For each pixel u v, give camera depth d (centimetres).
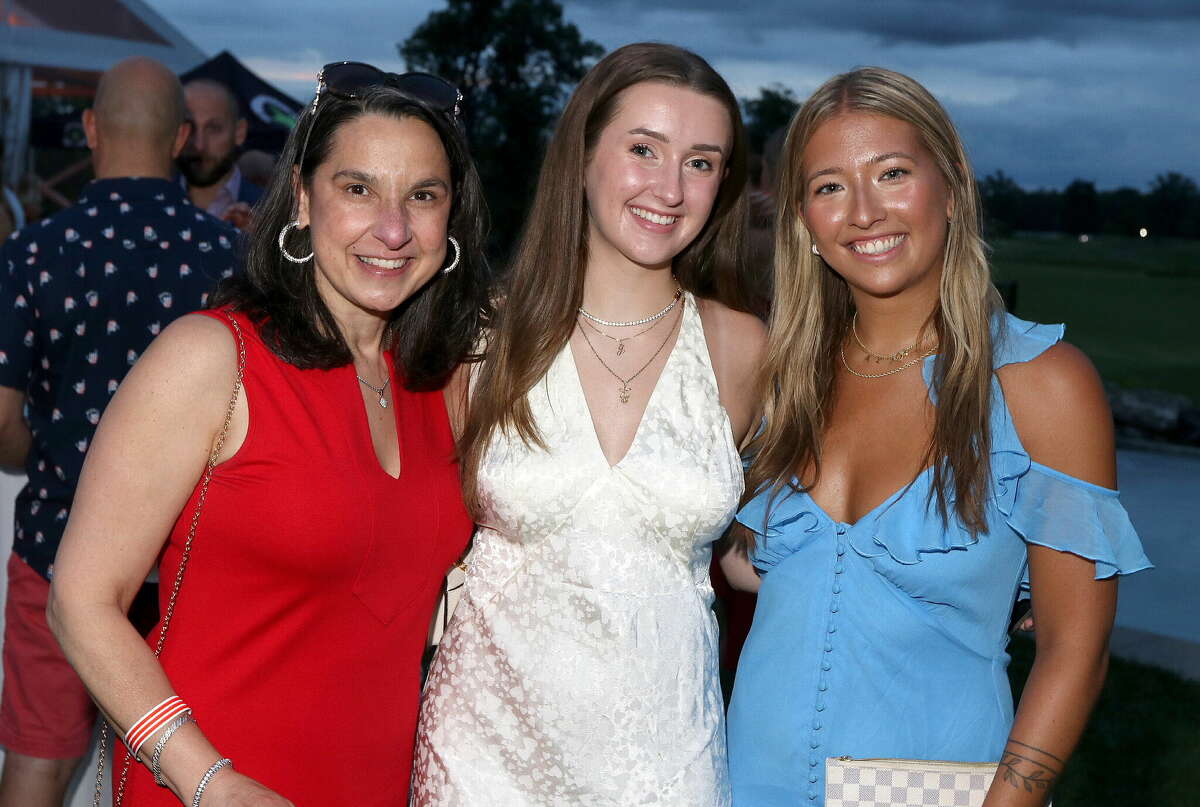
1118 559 192
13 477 314
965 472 196
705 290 246
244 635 193
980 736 202
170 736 180
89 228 293
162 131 306
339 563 194
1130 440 1192
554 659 213
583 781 211
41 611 296
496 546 225
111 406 187
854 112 207
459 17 3080
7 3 940
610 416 227
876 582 205
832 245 211
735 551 246
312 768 197
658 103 214
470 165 221
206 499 189
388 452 211
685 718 214
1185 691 505
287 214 204
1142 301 2923
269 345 195
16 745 298
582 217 230
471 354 231
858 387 220
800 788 208
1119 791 405
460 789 216
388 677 206
